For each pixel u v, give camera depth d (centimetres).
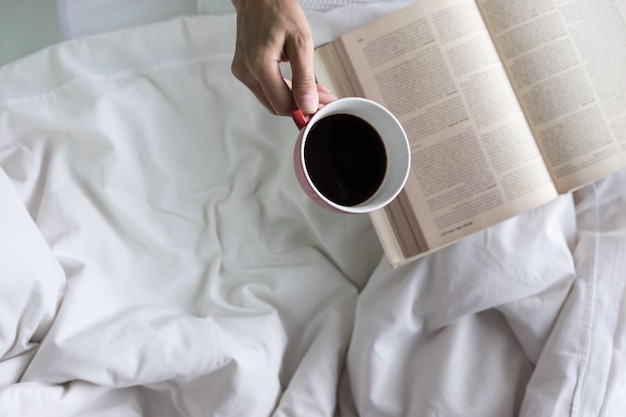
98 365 64
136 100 77
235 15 78
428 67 70
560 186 73
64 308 67
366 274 81
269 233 80
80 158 75
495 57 71
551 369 70
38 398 63
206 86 78
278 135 78
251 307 75
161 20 85
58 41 84
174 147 78
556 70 72
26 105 74
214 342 68
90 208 75
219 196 78
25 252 63
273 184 78
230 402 69
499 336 76
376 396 73
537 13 72
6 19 84
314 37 77
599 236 75
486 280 72
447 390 71
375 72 71
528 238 72
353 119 55
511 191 70
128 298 74
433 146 71
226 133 79
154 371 66
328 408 73
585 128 72
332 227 78
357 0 79
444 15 70
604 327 70
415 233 70
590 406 68
